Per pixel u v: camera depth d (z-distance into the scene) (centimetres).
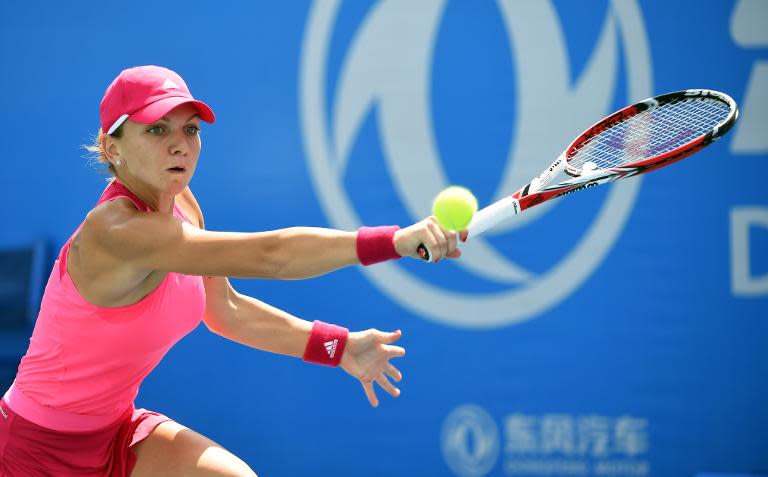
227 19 2180
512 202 1098
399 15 2177
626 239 2156
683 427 2144
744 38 2155
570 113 2167
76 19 2184
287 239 930
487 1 2170
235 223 2180
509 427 2145
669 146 1437
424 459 2150
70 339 1038
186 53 2184
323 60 2178
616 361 2148
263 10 2180
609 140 1348
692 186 2155
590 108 2166
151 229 937
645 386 2150
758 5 2148
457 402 2150
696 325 2148
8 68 2191
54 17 2184
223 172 2181
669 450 2141
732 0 2153
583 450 2142
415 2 2173
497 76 2172
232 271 934
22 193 2191
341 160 2181
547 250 2156
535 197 1102
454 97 2175
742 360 2148
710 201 2155
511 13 2172
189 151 1017
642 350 2150
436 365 2156
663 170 2153
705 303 2150
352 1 2173
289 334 1213
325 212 2181
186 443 1140
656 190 2156
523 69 2170
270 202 2183
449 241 926
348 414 2158
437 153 2178
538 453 2141
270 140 2183
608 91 2164
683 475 2141
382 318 2159
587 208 2156
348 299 2161
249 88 2183
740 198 2152
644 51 2162
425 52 2177
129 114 979
